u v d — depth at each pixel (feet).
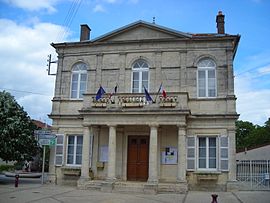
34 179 83.87
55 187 59.52
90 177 61.16
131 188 55.01
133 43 66.13
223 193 54.03
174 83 63.05
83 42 68.33
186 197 48.85
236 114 59.11
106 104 59.82
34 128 68.44
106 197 47.32
